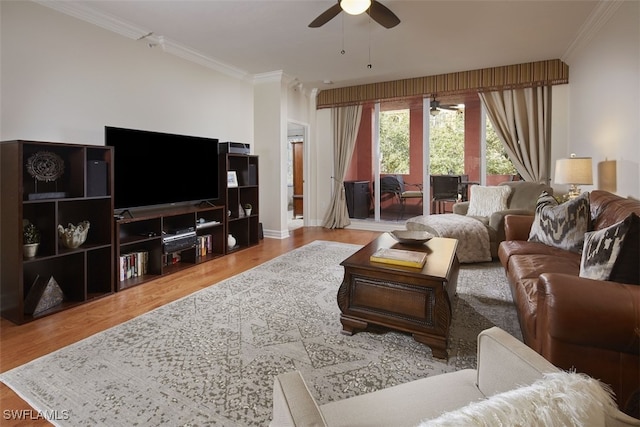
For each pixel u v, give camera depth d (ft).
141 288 10.44
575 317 4.36
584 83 13.41
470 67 16.93
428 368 6.20
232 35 12.64
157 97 12.96
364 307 7.23
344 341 7.17
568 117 15.74
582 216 8.36
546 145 16.49
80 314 8.55
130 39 11.95
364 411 3.05
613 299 4.31
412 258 7.15
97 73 10.93
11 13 8.92
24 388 5.63
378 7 9.00
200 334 7.48
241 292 10.05
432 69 17.21
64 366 6.26
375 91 19.74
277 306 9.01
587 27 12.10
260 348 6.90
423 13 11.06
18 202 7.91
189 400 5.34
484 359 3.31
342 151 21.38
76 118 10.37
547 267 7.11
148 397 5.40
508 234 10.68
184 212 12.51
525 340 6.15
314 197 22.62
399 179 20.71
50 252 8.76
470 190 16.85
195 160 13.46
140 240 10.87
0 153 8.27
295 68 16.81
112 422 4.86
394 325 6.92
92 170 9.43
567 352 4.51
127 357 6.56
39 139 9.52
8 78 8.90
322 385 5.70
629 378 4.31
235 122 16.99
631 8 9.48
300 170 27.94
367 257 7.73
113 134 10.50
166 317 8.34
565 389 1.99
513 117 17.03
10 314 8.16
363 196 21.67
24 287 9.05
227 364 6.33
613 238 4.98
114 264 10.00
